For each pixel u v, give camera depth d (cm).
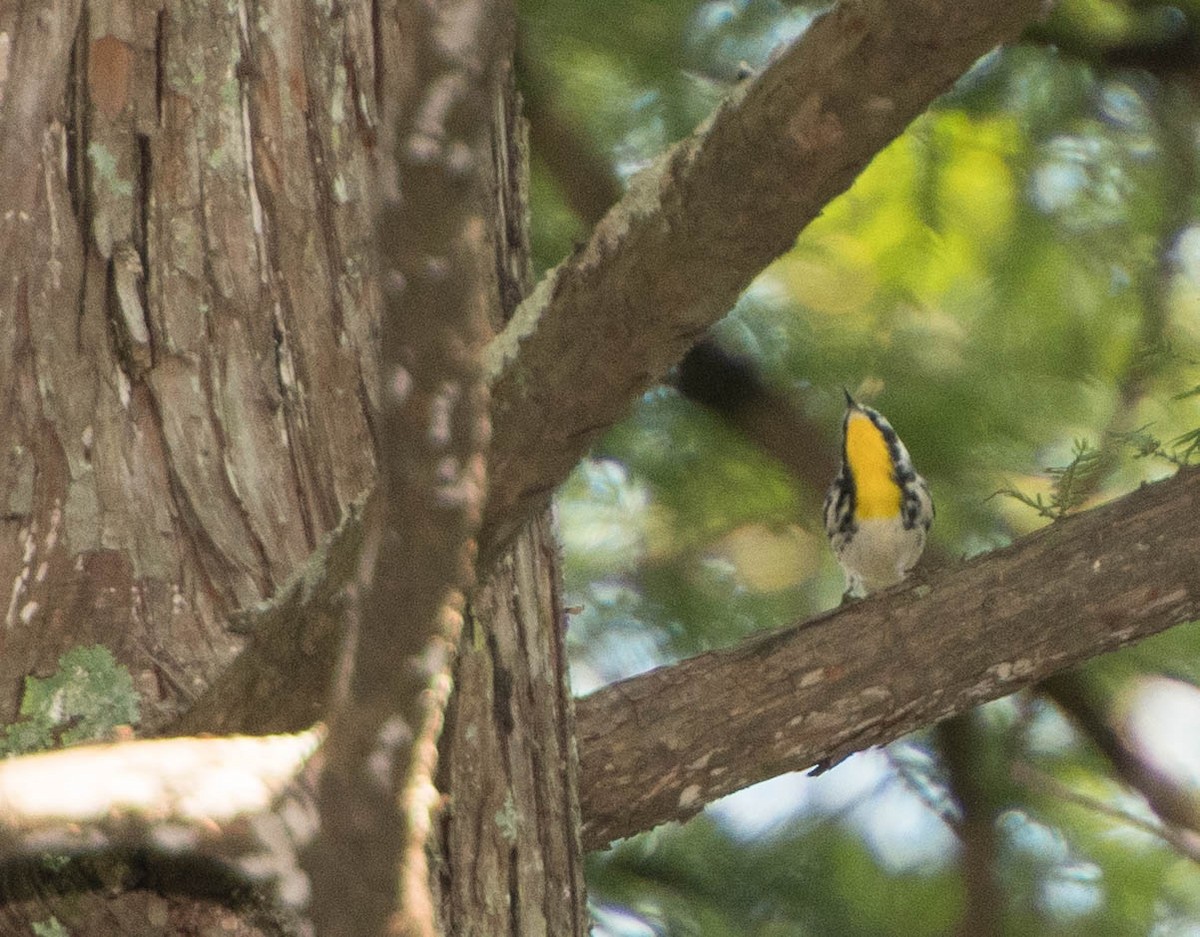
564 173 934
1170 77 980
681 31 930
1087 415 960
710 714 584
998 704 991
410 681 305
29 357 495
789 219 357
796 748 588
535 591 563
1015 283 969
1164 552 604
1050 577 602
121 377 496
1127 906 977
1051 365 968
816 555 1046
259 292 512
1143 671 954
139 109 520
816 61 336
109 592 474
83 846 318
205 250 512
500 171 597
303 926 437
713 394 996
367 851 319
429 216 265
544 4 906
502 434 390
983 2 316
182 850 339
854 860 1002
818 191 353
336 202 530
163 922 447
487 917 504
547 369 384
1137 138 985
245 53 533
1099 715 958
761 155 348
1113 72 984
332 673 413
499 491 398
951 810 973
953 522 991
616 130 943
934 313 990
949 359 974
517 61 916
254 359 506
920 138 962
